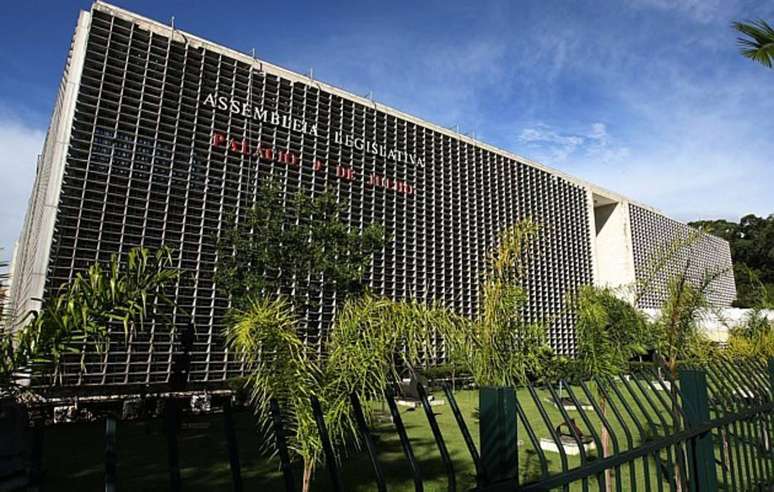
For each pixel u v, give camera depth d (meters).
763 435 3.38
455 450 6.95
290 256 10.30
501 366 4.81
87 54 10.82
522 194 21.69
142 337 9.91
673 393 2.99
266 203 10.84
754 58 6.93
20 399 2.41
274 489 5.18
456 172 18.94
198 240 11.38
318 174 14.40
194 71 12.54
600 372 5.61
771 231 39.75
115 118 10.87
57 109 12.24
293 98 14.38
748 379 3.50
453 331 4.49
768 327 8.26
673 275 6.23
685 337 5.88
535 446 1.83
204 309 11.12
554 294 20.69
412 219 16.64
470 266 18.16
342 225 11.20
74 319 2.48
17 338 2.45
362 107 16.30
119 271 2.72
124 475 5.75
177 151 11.63
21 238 18.09
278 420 1.49
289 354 3.71
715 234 33.12
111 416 1.14
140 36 11.77
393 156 16.73
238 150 12.69
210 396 10.16
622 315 6.12
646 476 2.28
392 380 3.91
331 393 3.73
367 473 5.75
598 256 27.34
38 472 1.22
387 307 4.08
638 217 27.98
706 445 2.83
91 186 10.31
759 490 3.21
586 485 1.91
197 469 6.02
